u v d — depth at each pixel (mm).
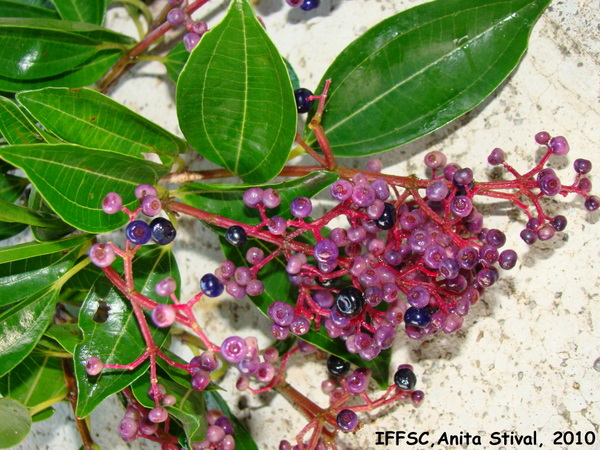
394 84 198
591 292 200
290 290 200
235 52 163
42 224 192
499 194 181
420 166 220
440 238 172
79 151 164
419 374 217
